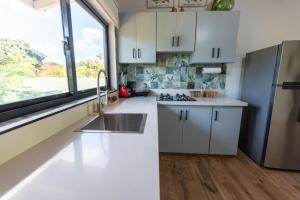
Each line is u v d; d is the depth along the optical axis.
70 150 0.79
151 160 0.71
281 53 1.92
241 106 2.30
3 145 0.64
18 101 0.88
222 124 2.37
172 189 1.76
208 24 2.37
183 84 2.83
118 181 0.57
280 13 2.63
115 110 1.70
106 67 2.44
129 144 0.87
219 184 1.85
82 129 1.10
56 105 1.17
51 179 0.57
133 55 2.49
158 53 2.76
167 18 2.38
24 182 0.56
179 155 2.50
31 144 0.80
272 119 2.09
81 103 1.32
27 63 0.98
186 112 2.38
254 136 2.37
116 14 2.26
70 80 1.42
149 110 1.71
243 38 2.71
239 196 1.67
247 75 2.58
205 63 2.65
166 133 2.45
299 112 2.01
